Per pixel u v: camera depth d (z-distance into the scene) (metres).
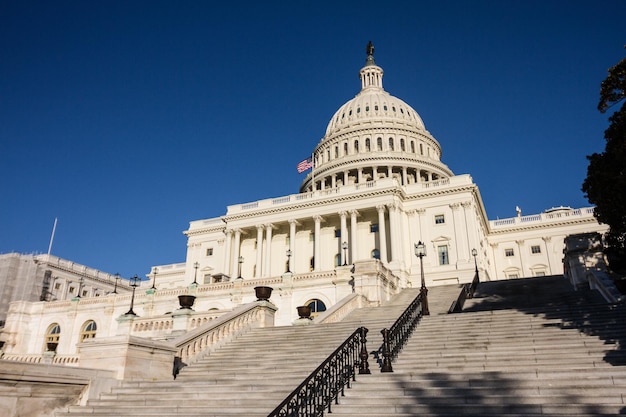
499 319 17.64
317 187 86.81
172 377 15.18
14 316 47.53
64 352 44.59
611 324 15.21
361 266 32.03
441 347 15.23
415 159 82.94
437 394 10.67
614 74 18.91
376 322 18.80
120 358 13.83
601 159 19.83
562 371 10.93
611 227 21.03
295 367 14.42
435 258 55.97
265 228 63.66
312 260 61.56
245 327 20.20
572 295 22.59
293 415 9.03
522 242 67.88
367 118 91.62
